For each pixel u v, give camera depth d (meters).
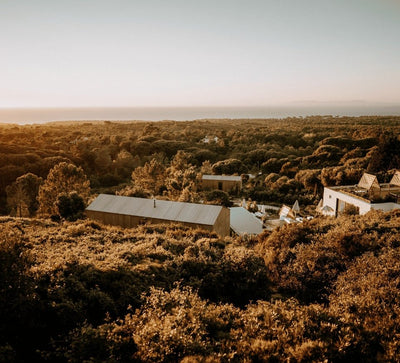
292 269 10.39
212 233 18.77
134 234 16.69
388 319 6.59
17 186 40.03
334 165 57.75
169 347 5.60
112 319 7.26
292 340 6.23
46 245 12.62
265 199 45.81
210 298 9.44
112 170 63.84
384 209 26.61
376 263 9.61
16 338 5.90
